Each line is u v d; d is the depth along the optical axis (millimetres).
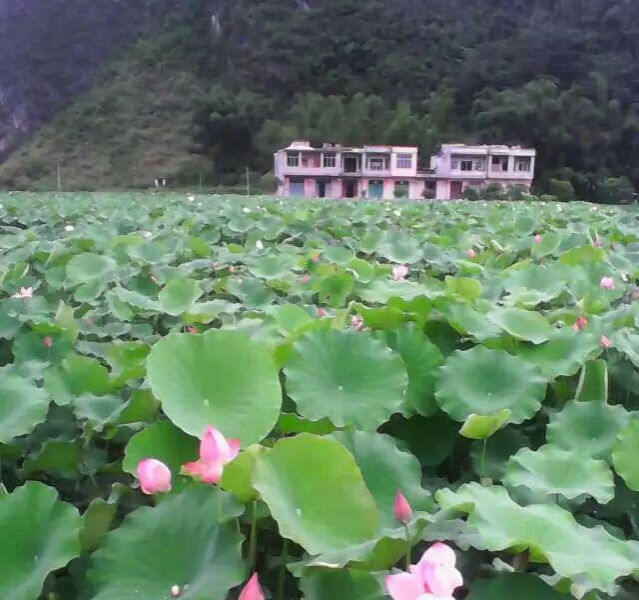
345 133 58281
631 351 2416
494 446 2080
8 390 1916
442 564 1118
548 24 65750
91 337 3412
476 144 56250
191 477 1566
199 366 1764
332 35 71625
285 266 4684
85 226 8852
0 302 3375
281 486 1398
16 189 60469
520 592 1324
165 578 1341
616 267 4969
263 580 1531
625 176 53469
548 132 54531
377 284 3732
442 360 2248
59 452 1843
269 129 61750
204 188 57562
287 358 1997
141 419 1939
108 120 67125
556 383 2443
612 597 1520
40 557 1397
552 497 1737
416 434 2188
